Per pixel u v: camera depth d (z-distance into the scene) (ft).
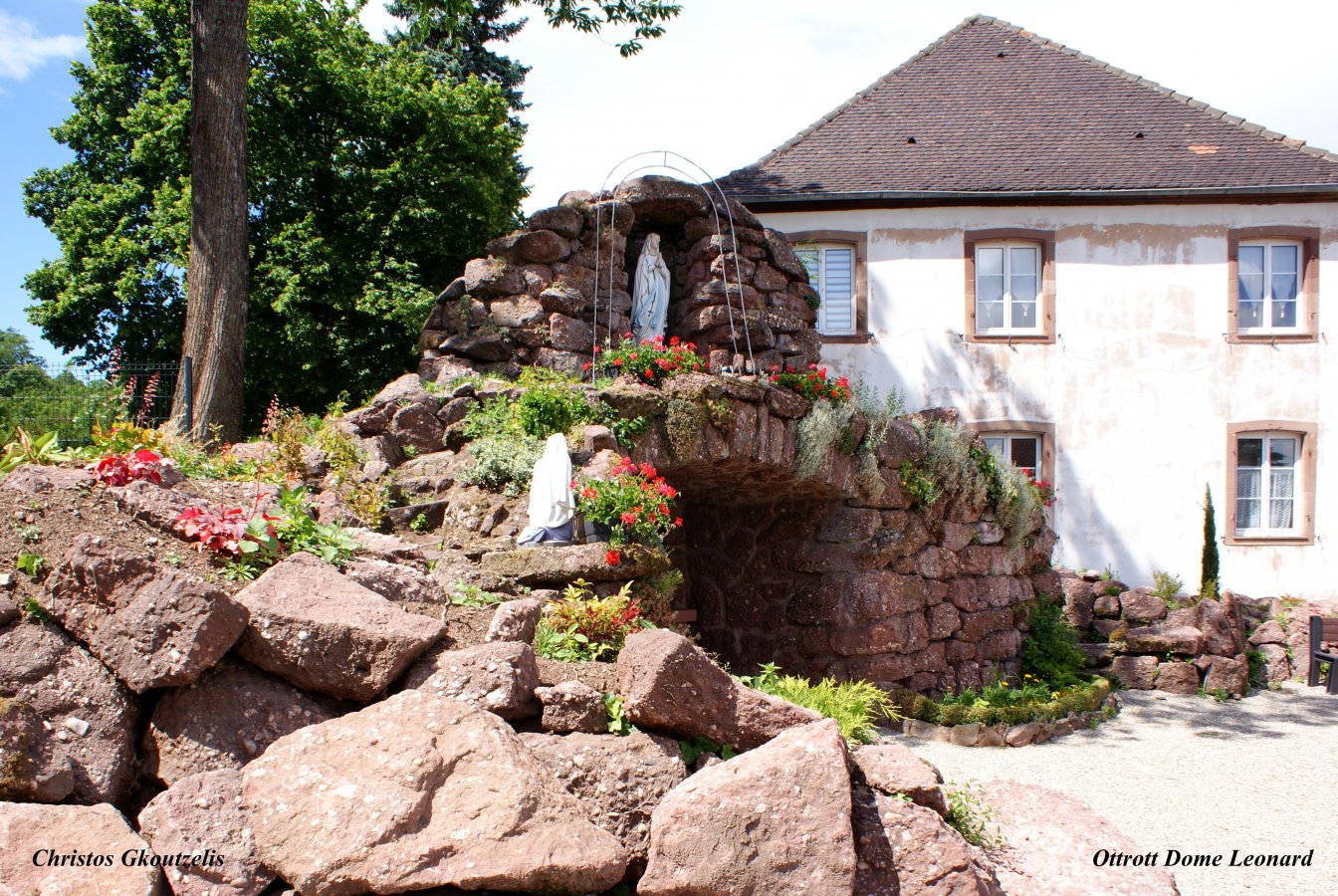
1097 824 15.58
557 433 24.14
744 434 30.83
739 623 38.60
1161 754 32.94
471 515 24.50
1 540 14.05
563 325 34.71
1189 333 56.44
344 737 12.26
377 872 11.00
